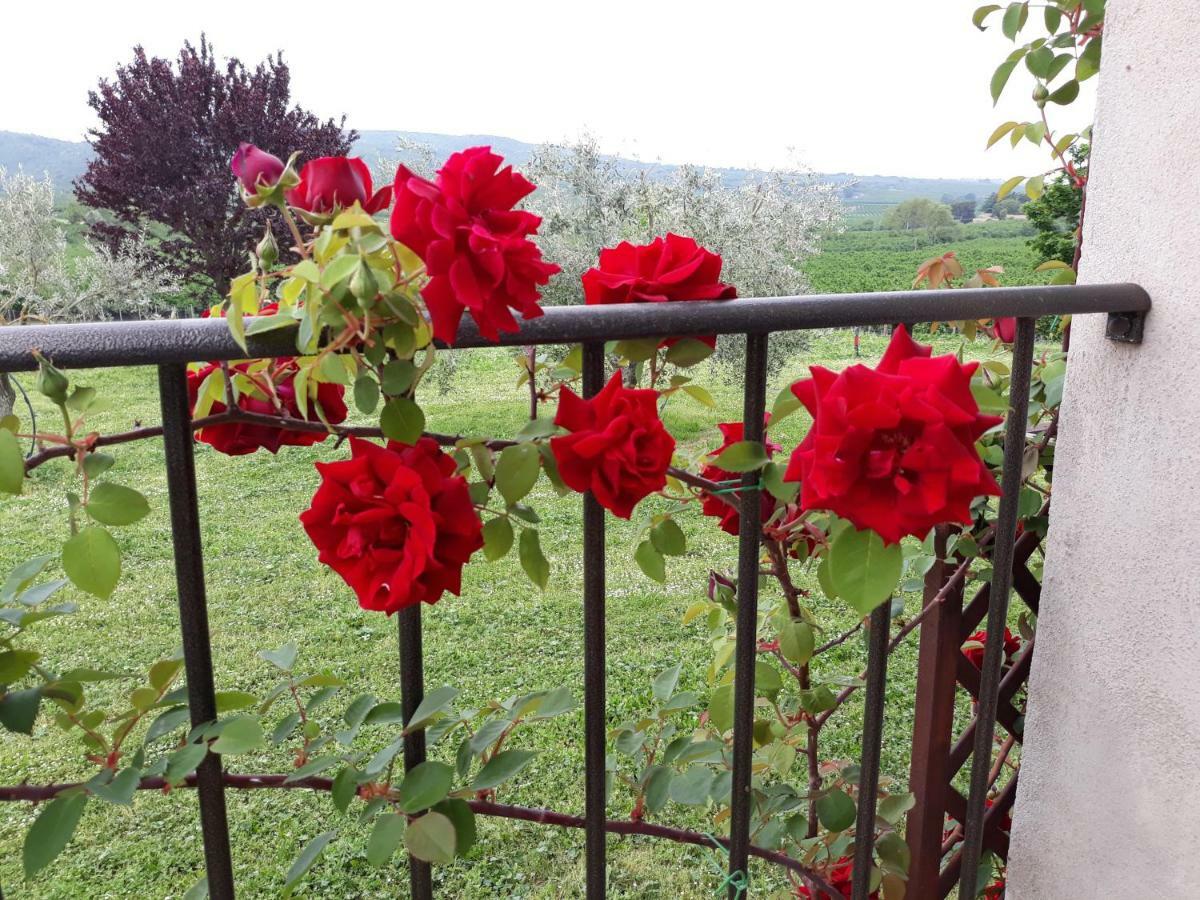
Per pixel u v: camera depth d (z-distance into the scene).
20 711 0.76
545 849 2.50
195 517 0.74
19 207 11.95
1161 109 1.06
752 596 1.00
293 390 0.86
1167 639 1.11
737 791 1.06
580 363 1.02
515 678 3.65
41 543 5.63
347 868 2.47
